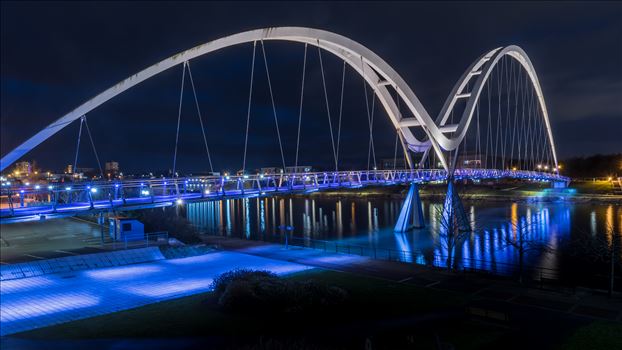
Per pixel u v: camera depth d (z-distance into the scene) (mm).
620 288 28188
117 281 26266
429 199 114812
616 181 132000
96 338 16703
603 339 15773
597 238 44156
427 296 21469
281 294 19438
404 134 62750
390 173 52188
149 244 35719
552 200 102750
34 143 23750
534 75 105938
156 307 20547
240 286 20094
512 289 22828
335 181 40750
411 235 59469
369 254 43969
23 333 17797
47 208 21047
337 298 20109
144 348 15477
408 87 54125
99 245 35688
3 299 22844
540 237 56188
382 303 20188
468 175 68375
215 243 40281
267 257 33344
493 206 96562
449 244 31875
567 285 24141
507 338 15891
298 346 13750
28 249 34344
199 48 31875
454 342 15539
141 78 28266
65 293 23750
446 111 66312
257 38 37062
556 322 17641
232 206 119625
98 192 33312
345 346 15055
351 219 83125
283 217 89938
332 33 45312
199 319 18328
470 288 23062
